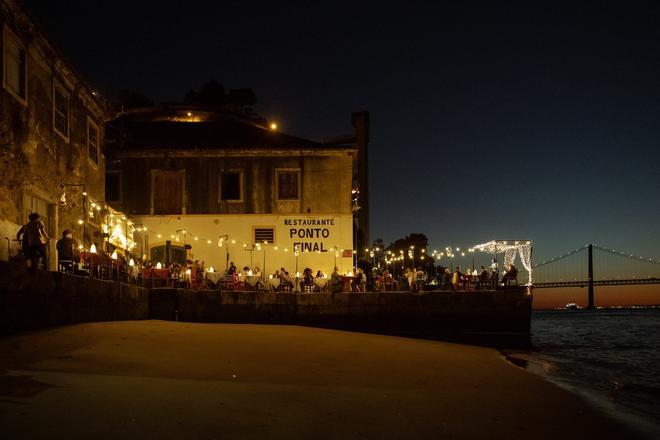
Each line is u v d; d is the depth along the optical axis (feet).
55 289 47.47
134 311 67.26
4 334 40.11
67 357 34.53
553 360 73.10
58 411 23.32
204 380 32.09
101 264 67.62
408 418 28.48
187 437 22.06
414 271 97.09
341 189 109.19
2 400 24.07
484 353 67.72
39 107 63.77
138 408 24.93
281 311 87.81
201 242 107.55
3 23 54.90
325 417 27.09
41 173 64.13
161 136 118.52
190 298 75.46
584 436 28.99
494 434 27.27
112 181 108.58
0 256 54.08
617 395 44.86
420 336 87.20
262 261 107.45
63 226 69.77
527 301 85.56
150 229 107.45
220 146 110.22
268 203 108.58
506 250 92.94
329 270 107.45
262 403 28.32
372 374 40.19
